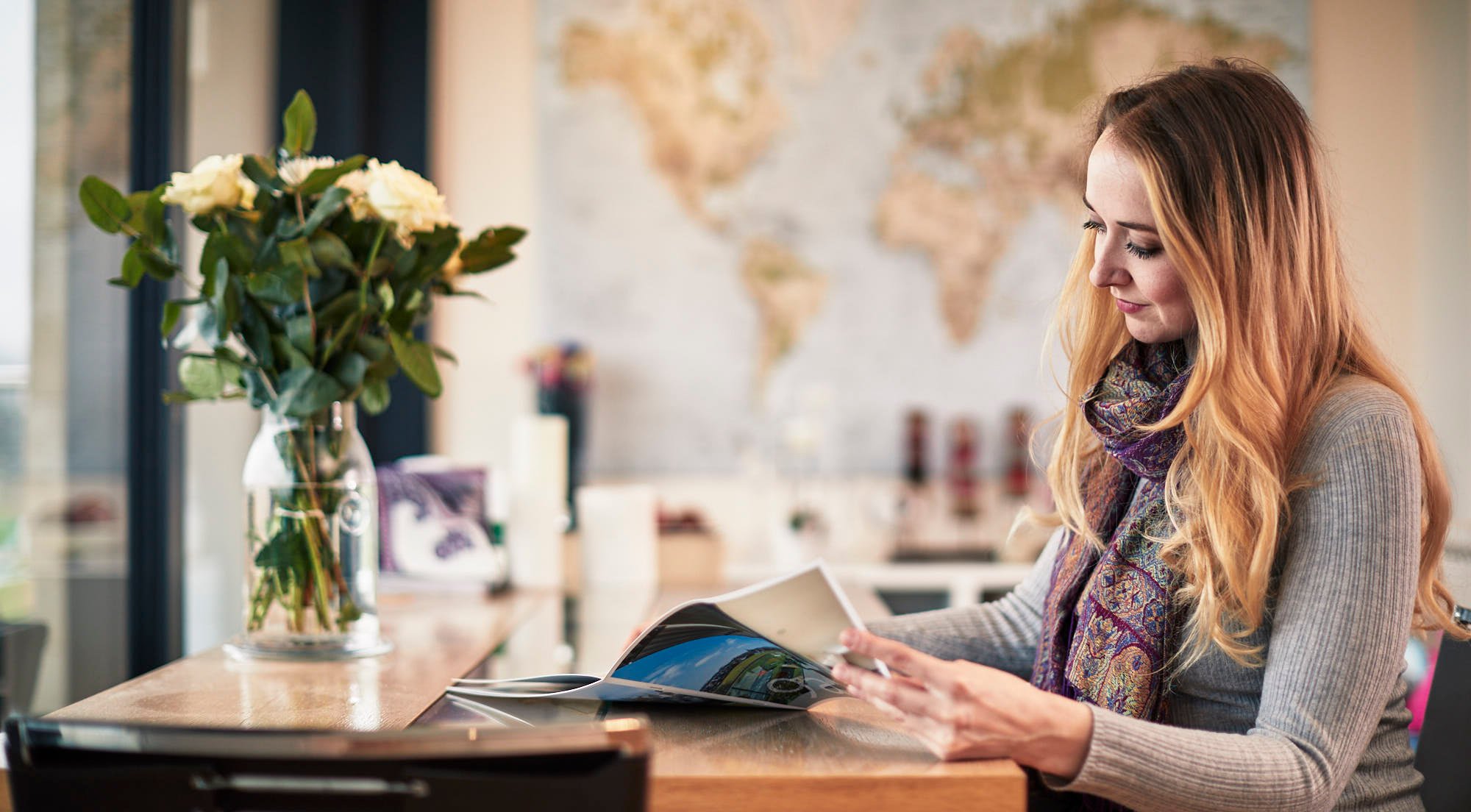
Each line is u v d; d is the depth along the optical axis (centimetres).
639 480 371
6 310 180
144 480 218
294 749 66
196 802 67
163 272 129
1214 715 104
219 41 296
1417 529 95
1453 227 368
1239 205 99
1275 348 100
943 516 376
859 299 374
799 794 84
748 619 95
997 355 375
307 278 129
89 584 202
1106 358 123
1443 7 371
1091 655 108
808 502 373
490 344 371
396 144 358
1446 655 122
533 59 373
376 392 133
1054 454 125
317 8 343
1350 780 101
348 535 133
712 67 373
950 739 85
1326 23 379
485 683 112
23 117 183
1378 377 105
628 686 101
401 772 66
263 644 132
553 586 212
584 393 352
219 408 281
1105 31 376
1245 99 101
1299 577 96
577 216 371
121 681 212
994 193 375
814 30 374
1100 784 85
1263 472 96
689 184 373
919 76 375
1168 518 109
